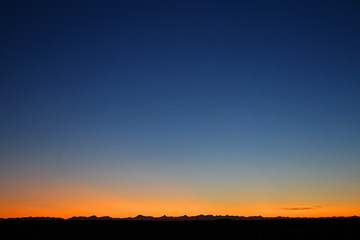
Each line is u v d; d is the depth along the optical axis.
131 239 56.41
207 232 74.00
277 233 69.38
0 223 102.56
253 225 108.31
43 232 71.31
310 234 66.06
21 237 59.78
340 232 70.88
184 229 86.25
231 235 64.88
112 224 110.94
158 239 56.66
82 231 75.00
